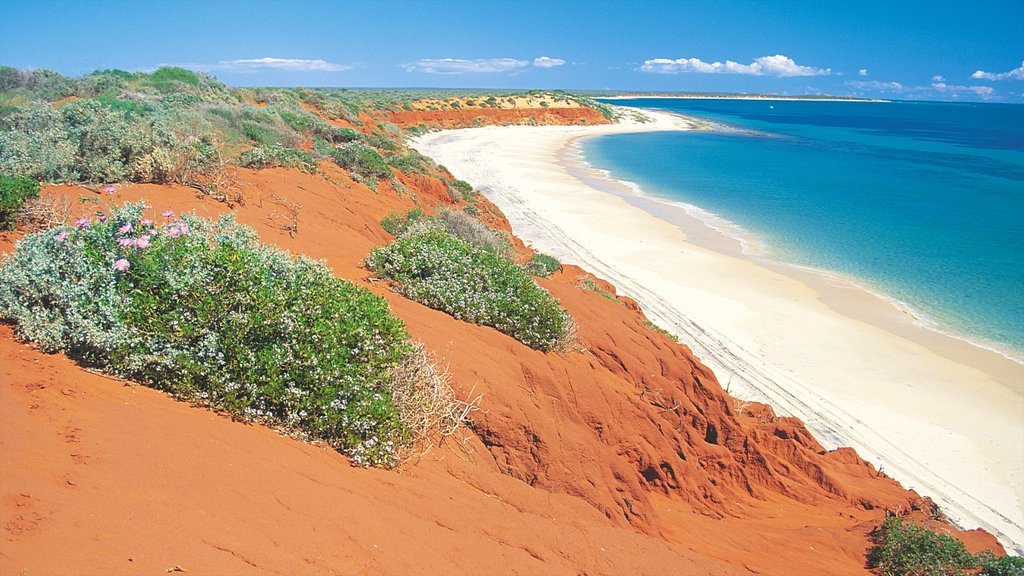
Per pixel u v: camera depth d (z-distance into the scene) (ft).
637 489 26.48
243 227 25.70
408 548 13.99
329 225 44.16
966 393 58.39
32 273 17.58
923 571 29.40
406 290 32.14
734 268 90.99
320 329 18.76
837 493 39.81
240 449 14.93
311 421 17.56
